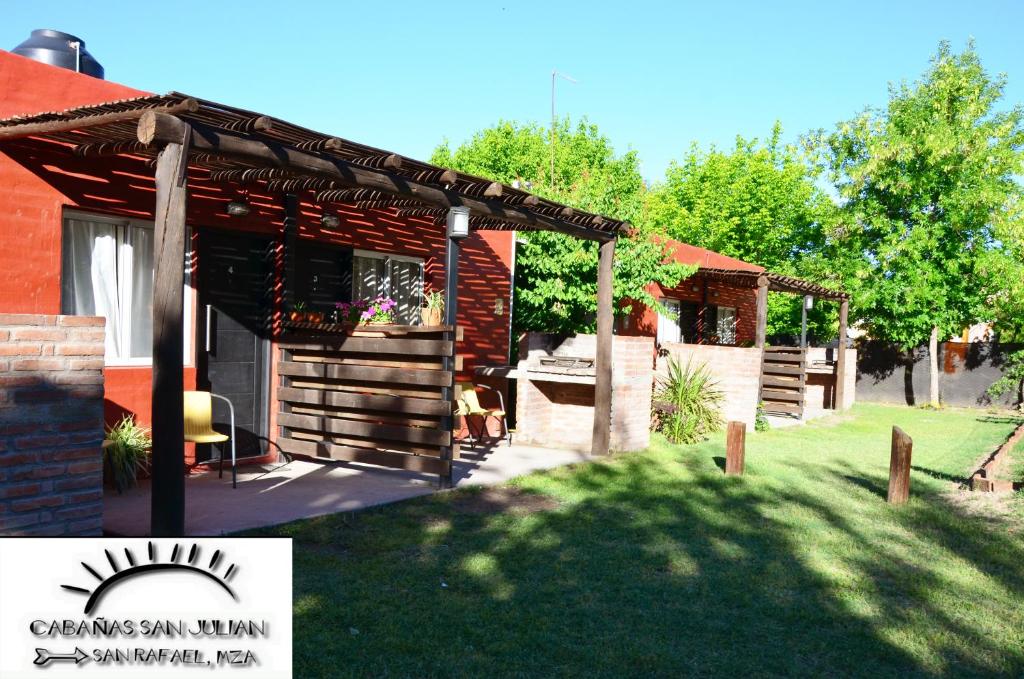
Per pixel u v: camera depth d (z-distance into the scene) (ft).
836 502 23.35
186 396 23.36
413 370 23.75
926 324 63.21
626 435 32.48
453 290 23.50
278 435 27.20
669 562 16.66
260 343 26.94
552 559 16.53
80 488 14.28
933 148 60.13
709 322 58.80
